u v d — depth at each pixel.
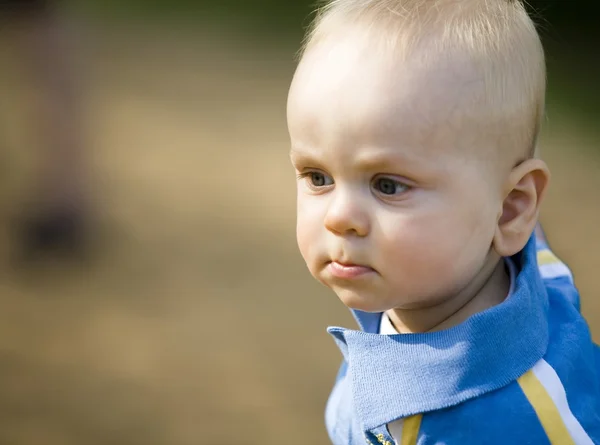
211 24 19.42
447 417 2.03
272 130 12.71
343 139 2.03
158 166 11.07
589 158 11.20
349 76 2.04
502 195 2.12
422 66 2.02
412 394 2.05
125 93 14.25
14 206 9.02
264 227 9.32
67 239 8.62
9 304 7.48
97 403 5.96
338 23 2.18
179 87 14.73
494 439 1.99
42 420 5.74
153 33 18.48
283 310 7.44
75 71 8.88
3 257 8.42
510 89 2.09
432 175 2.01
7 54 14.12
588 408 2.07
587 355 2.18
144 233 9.06
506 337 2.04
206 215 9.59
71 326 7.10
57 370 6.39
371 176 2.04
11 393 6.05
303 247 2.16
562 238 8.69
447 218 2.03
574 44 16.34
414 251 2.03
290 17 19.94
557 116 12.80
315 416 5.84
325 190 2.12
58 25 8.73
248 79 15.41
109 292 7.76
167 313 7.36
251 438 5.58
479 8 2.17
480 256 2.11
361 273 2.07
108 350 6.71
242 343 6.84
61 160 8.69
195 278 8.07
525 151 2.17
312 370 6.43
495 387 2.02
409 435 2.06
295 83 2.16
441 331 2.06
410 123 1.99
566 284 2.55
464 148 2.03
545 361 2.07
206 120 13.08
